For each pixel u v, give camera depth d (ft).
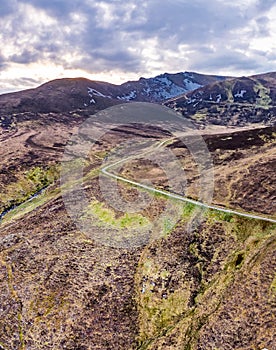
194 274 164.14
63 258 193.16
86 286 171.32
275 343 119.14
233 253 167.12
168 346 136.56
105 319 154.40
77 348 146.10
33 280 184.65
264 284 141.49
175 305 153.69
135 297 161.27
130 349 142.10
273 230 171.73
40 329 157.69
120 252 186.50
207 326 136.56
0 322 167.02
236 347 124.67
